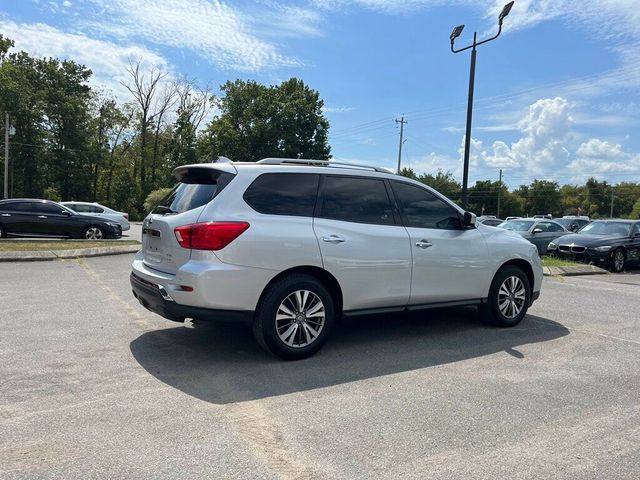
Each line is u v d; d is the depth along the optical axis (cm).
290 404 384
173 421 349
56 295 789
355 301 516
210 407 375
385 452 313
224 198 462
